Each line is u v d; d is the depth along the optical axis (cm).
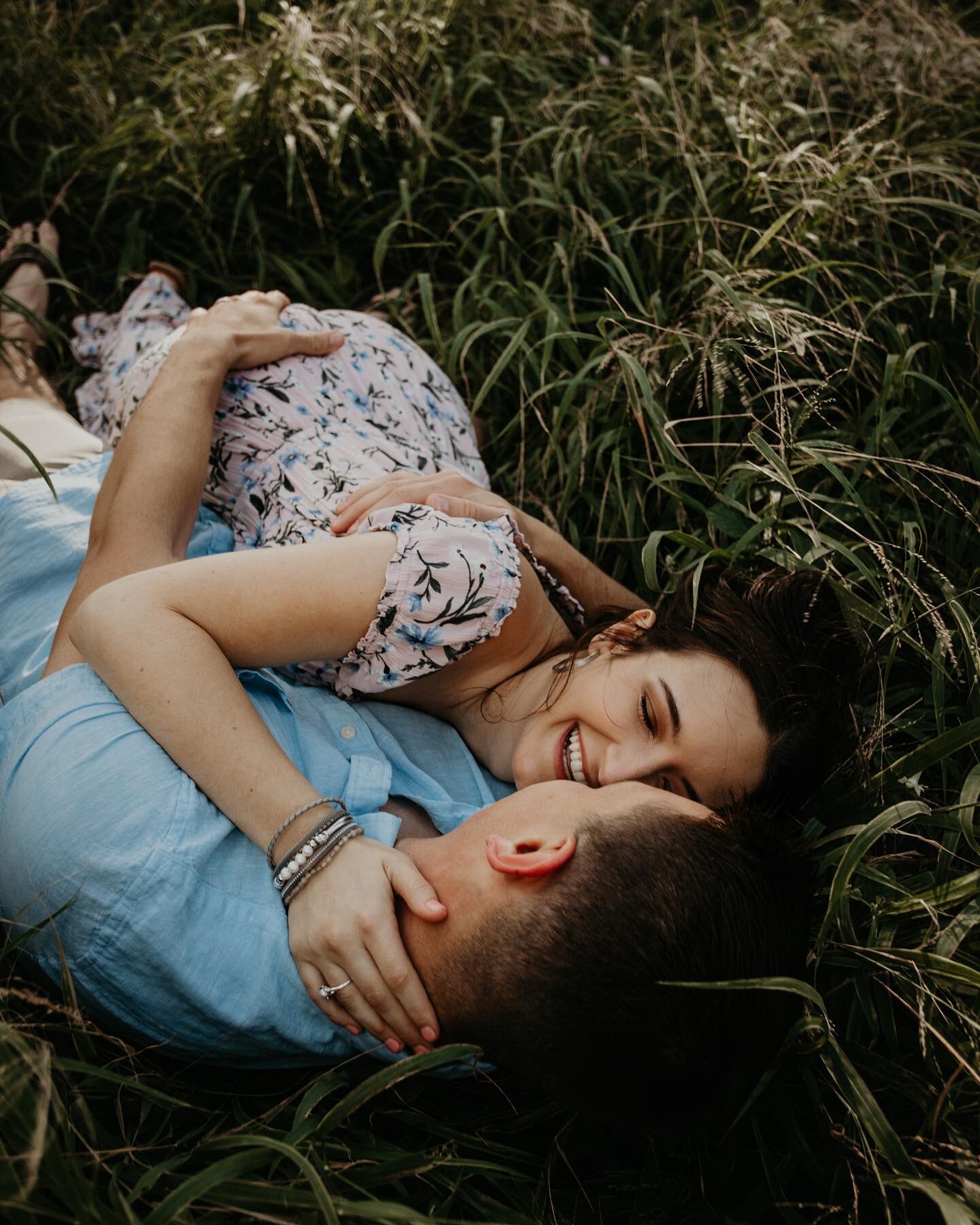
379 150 254
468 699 155
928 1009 137
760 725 142
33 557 163
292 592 132
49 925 122
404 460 182
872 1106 122
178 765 125
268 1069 135
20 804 123
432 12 262
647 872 112
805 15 270
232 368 179
